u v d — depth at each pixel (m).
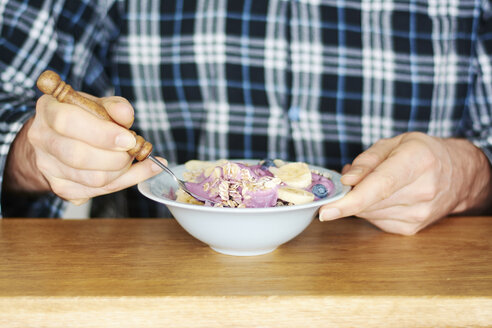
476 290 0.42
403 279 0.43
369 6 0.74
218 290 0.41
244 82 0.74
